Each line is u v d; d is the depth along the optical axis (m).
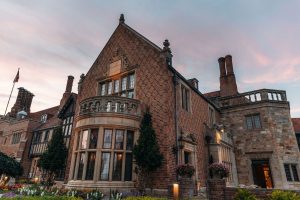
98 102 12.59
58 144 17.81
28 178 26.66
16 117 37.22
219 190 8.03
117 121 12.00
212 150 15.49
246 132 19.27
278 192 6.78
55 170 17.34
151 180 11.34
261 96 19.52
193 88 15.98
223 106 21.14
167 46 13.88
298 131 20.34
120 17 17.61
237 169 18.70
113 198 9.53
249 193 7.27
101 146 11.47
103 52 17.55
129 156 12.02
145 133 11.45
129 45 15.81
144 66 14.29
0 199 5.96
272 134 17.97
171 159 11.59
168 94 12.66
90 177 11.23
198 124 15.68
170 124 12.16
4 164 14.01
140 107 13.28
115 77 15.82
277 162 17.12
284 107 18.75
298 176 16.86
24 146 29.95
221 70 26.03
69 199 6.65
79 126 12.66
